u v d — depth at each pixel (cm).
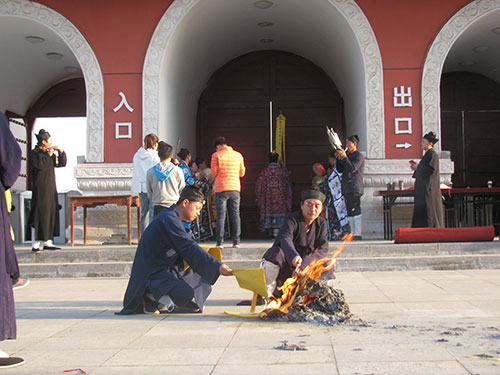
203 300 432
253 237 1363
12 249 307
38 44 1177
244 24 1217
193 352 292
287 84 1427
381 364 256
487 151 1419
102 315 425
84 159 1002
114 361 277
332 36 1153
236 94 1427
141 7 1007
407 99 991
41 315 428
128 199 845
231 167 812
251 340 319
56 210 788
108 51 1002
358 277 631
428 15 998
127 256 764
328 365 257
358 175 893
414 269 698
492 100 1427
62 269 721
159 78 998
